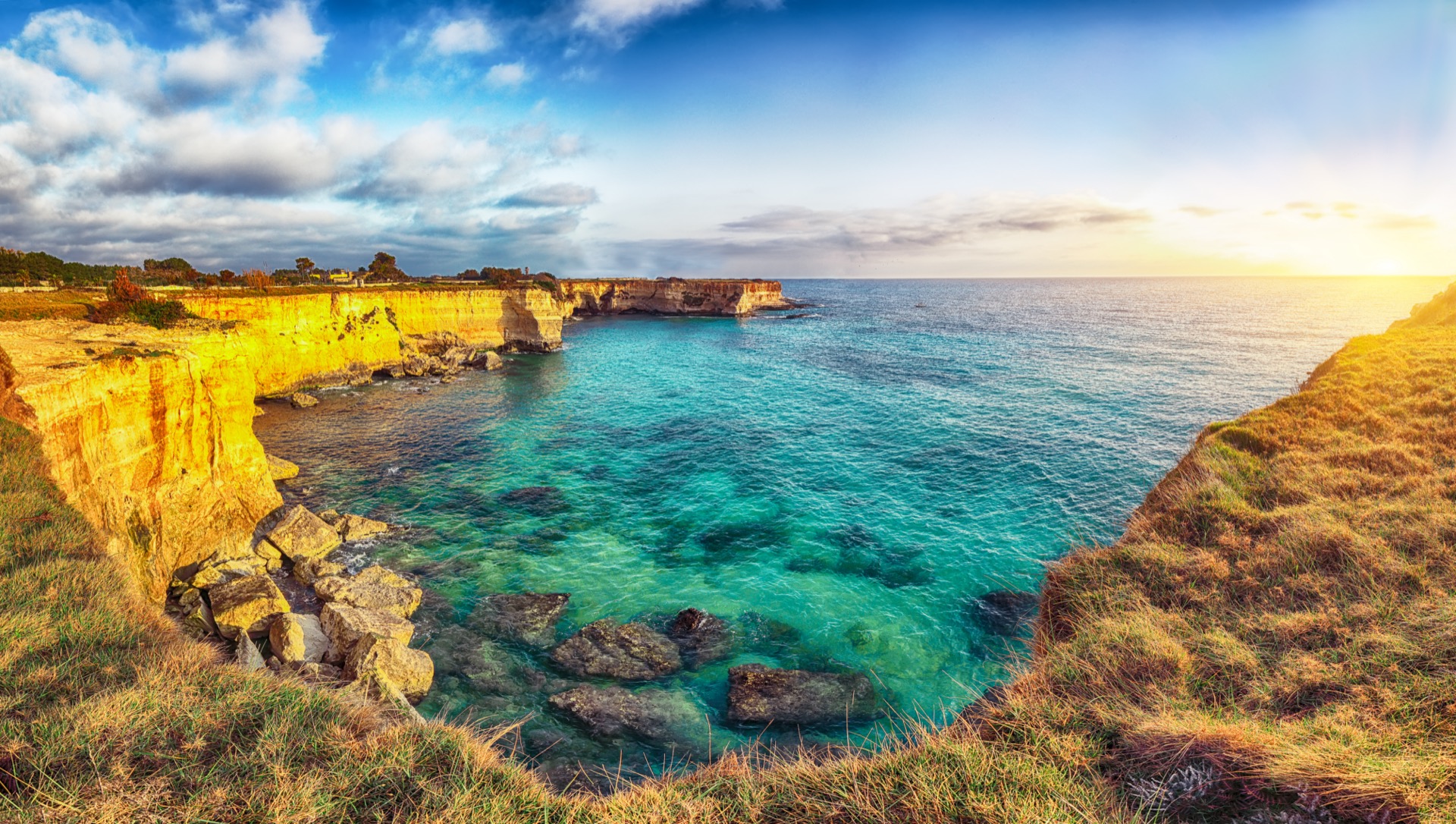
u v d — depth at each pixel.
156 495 20.28
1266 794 5.66
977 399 51.19
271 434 40.41
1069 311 161.38
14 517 12.69
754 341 97.38
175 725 7.39
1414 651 6.90
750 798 6.91
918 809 6.26
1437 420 14.25
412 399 52.59
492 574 21.84
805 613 19.31
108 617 9.82
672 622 18.83
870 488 30.58
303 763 7.13
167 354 21.56
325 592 19.23
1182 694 7.36
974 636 18.11
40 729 6.90
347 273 117.06
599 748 13.35
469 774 7.24
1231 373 62.97
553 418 45.91
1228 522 11.20
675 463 34.88
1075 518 26.64
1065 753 6.80
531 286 96.81
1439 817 4.76
